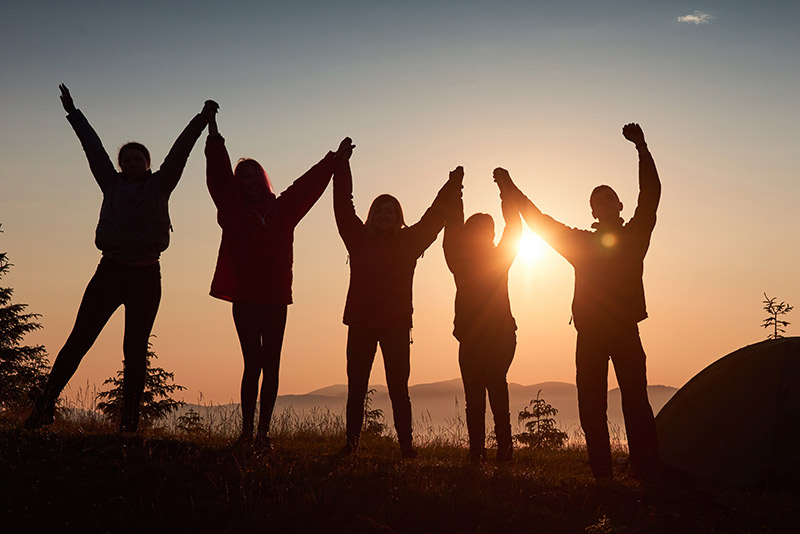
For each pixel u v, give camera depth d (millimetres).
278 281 7266
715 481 7473
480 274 8078
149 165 7453
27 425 6922
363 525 5105
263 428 7051
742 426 7680
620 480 6926
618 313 7219
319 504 5355
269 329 7203
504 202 8070
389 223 7887
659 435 8297
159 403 18234
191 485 5738
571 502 5883
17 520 5078
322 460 6746
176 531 5004
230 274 7219
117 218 7109
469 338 8047
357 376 7723
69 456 6215
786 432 7391
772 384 7680
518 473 6668
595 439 7191
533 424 18547
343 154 8016
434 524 5223
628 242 7371
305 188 7566
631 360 7219
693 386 8312
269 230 7250
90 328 7047
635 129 7523
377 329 7715
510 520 5301
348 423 7707
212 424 9320
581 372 7320
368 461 6879
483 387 8102
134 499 5473
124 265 7145
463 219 8305
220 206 7273
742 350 8156
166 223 7312
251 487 5719
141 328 7273
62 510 5297
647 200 7391
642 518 5613
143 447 6484
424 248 7898
